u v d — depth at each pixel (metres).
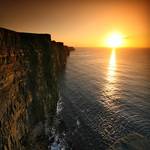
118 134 31.69
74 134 31.73
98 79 77.81
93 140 30.06
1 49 18.58
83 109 42.66
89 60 166.88
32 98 27.80
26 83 26.75
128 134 31.47
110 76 85.69
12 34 23.78
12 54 22.16
